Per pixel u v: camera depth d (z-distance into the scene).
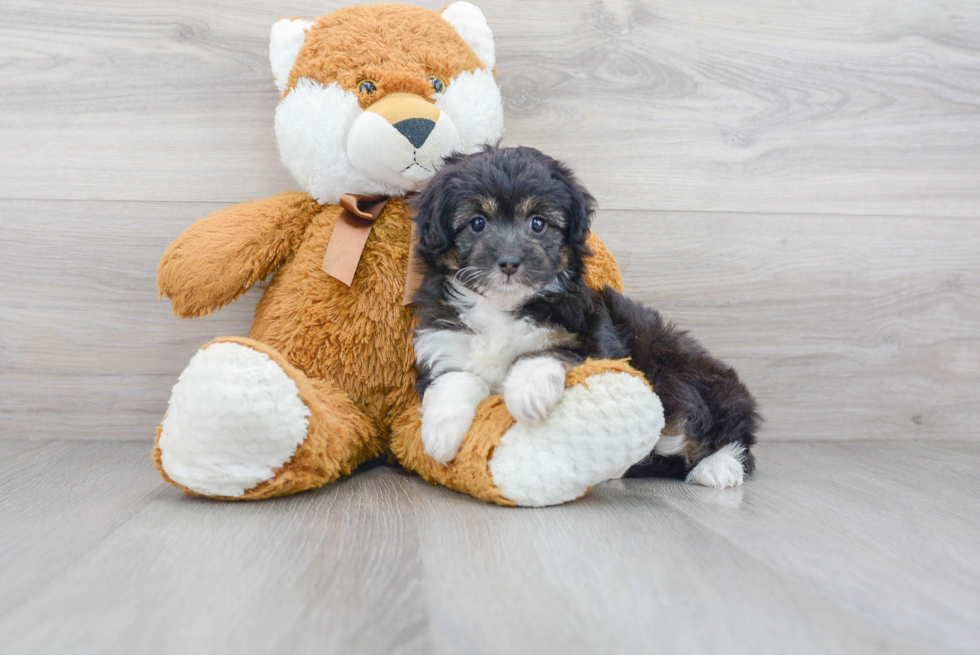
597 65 2.37
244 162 2.29
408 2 2.28
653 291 2.44
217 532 1.37
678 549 1.31
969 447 2.45
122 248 2.27
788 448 2.41
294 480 1.61
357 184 1.93
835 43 2.46
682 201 2.43
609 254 2.14
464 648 0.91
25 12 2.19
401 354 1.94
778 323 2.50
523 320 1.69
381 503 1.60
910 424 2.56
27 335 2.27
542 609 1.04
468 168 1.68
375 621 0.99
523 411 1.52
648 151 2.41
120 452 2.13
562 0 2.33
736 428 1.93
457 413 1.61
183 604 1.04
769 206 2.47
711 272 2.45
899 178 2.52
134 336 2.30
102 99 2.23
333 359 1.90
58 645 0.91
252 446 1.52
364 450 1.93
